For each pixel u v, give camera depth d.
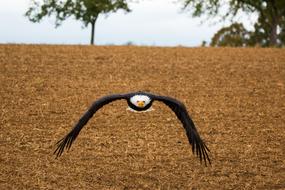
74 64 24.00
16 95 19.12
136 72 22.89
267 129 16.44
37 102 18.41
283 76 23.03
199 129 16.23
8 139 14.87
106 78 21.83
